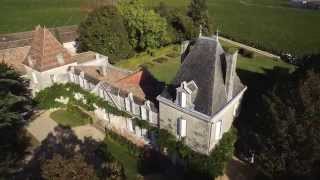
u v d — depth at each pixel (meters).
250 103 52.62
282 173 35.22
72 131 49.09
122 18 70.69
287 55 76.94
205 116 35.25
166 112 39.53
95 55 61.75
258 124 41.06
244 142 43.78
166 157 42.72
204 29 87.12
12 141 44.84
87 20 65.50
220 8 123.38
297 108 34.53
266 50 83.44
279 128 34.59
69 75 55.03
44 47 52.47
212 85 35.66
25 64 54.59
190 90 35.44
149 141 44.19
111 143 46.62
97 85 49.09
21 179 39.62
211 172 37.72
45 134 48.22
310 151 32.75
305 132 32.91
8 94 42.59
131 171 41.00
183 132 39.00
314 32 96.94
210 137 36.69
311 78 35.34
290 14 115.00
